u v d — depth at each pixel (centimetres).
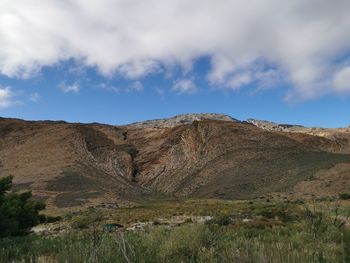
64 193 13425
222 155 18050
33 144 18775
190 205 7631
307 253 787
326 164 13900
